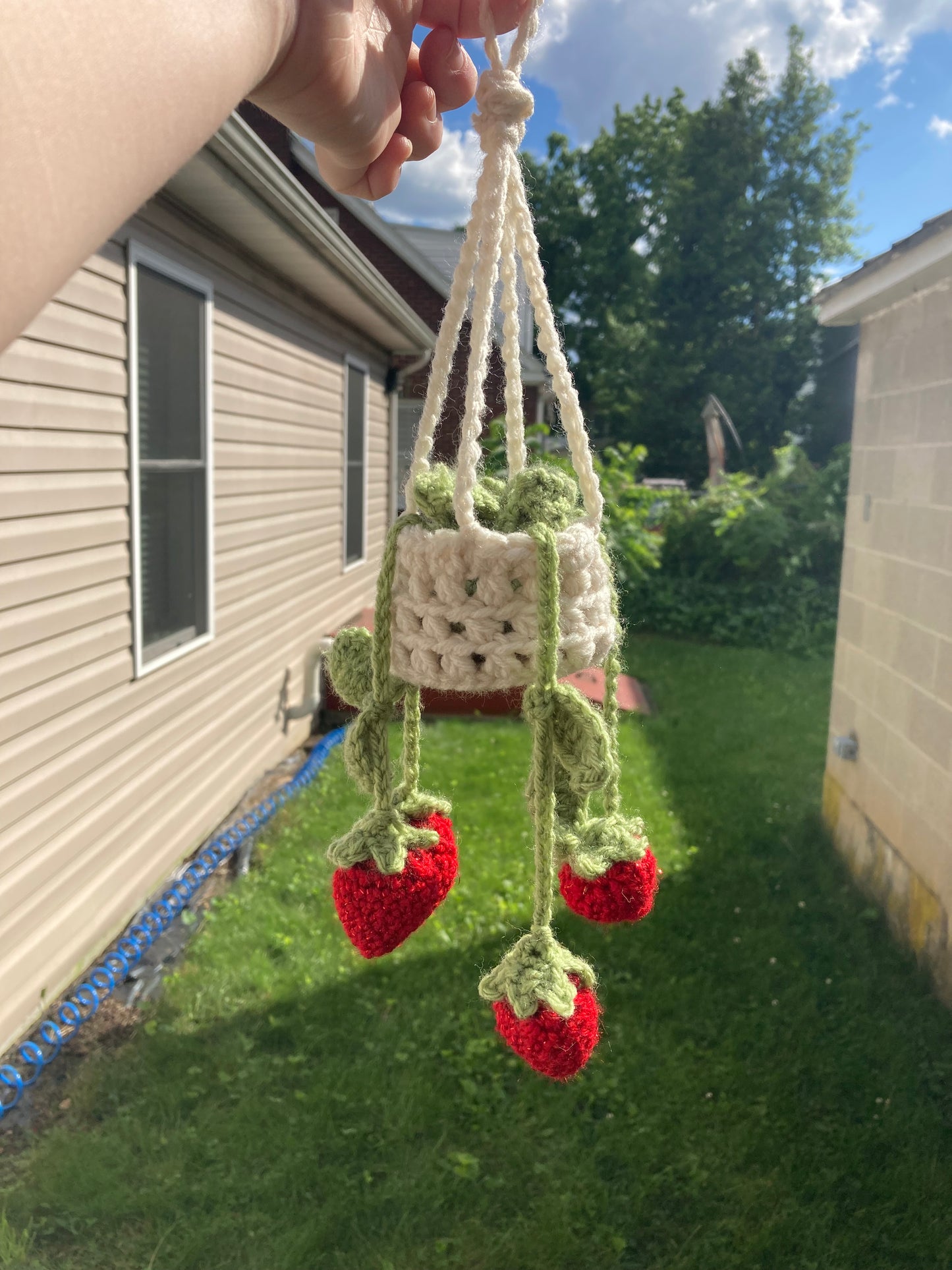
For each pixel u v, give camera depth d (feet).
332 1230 7.25
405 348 28.09
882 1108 8.57
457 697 21.12
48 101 1.31
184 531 14.33
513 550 2.84
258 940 11.35
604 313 84.99
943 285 10.27
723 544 34.76
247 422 16.02
